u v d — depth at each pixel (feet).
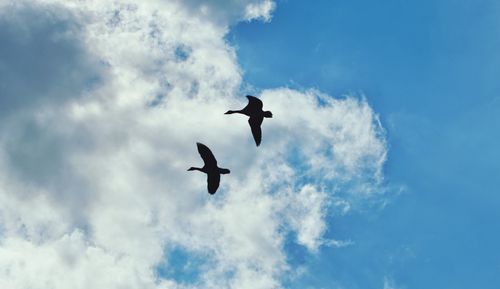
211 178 106.01
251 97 115.55
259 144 115.03
